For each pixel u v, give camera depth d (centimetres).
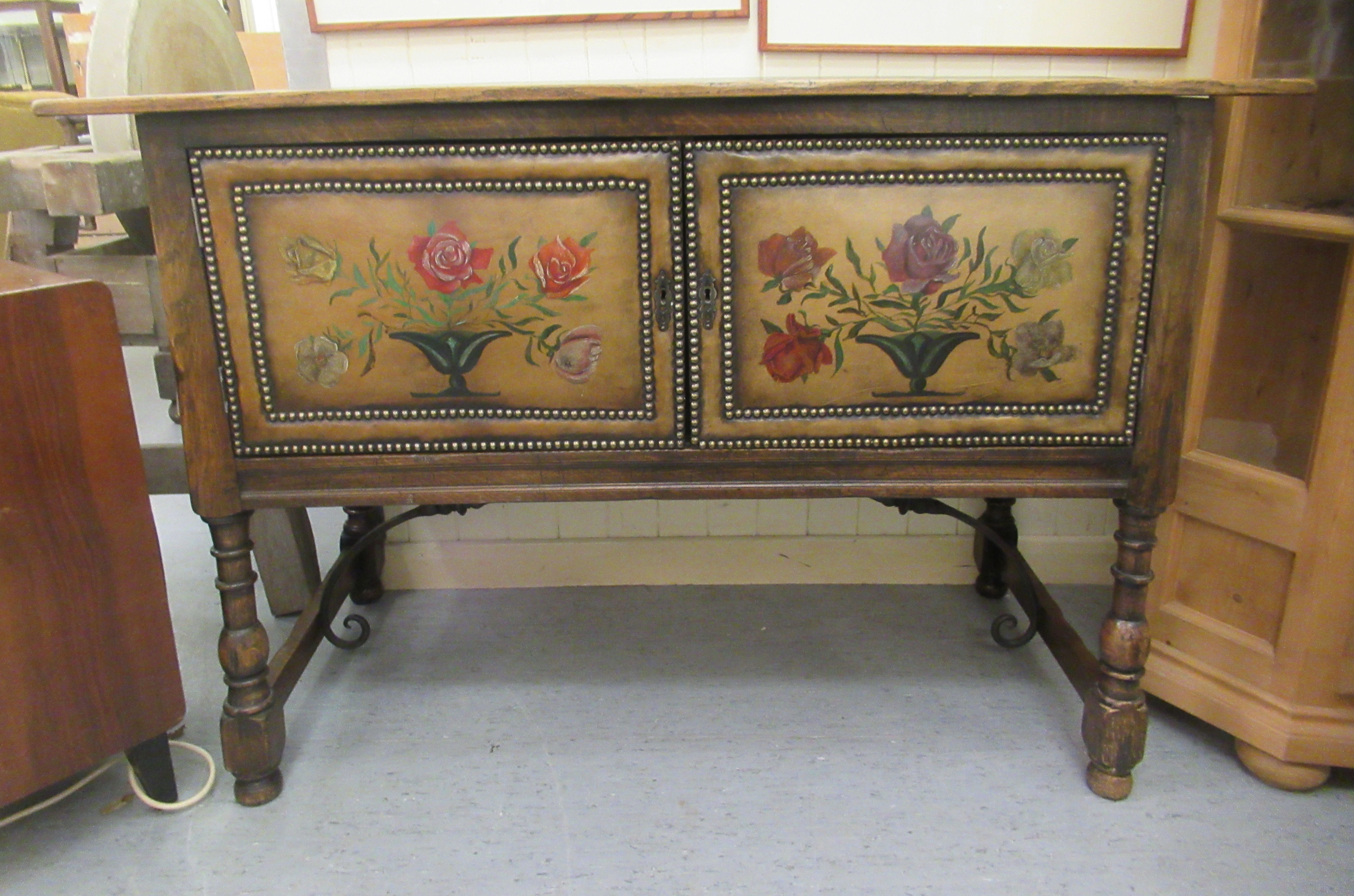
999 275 119
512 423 125
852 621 189
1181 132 115
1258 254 140
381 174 115
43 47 420
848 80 110
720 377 122
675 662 175
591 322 120
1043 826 133
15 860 130
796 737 153
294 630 160
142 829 136
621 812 137
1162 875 124
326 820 137
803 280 119
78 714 128
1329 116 139
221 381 122
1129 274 119
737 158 114
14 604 119
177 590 205
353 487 127
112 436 125
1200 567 149
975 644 180
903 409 124
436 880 125
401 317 120
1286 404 141
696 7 170
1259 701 140
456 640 184
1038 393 123
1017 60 173
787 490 127
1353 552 129
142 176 140
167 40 156
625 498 128
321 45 175
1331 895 121
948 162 115
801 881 124
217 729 159
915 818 135
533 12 170
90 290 120
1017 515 199
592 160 115
